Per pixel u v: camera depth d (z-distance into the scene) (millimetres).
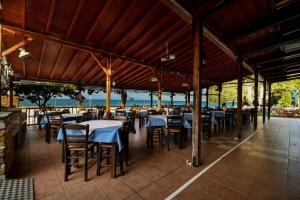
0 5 2816
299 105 18281
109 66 5984
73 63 7031
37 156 3643
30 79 7941
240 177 2723
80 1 3645
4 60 5379
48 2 3611
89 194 2182
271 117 14078
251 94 19328
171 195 2186
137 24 4633
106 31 4891
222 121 8219
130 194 2195
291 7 3893
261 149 4359
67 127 2594
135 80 10617
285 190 2334
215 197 2152
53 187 2348
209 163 3340
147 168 3068
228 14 4094
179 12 3213
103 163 3303
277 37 5172
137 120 10344
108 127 2977
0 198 2047
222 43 4898
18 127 4617
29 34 4312
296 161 3479
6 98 7121
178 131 4332
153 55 7016
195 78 3309
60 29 4535
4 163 2496
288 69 9578
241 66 5875
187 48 6637
